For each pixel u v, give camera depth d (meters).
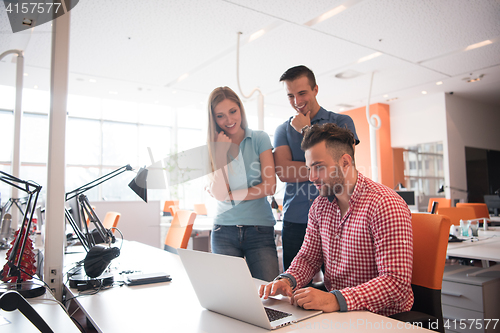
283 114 9.09
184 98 7.41
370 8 3.83
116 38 4.45
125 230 4.27
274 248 1.65
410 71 5.98
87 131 8.83
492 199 5.72
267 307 0.97
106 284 1.27
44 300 1.09
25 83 6.19
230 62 5.39
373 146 7.86
